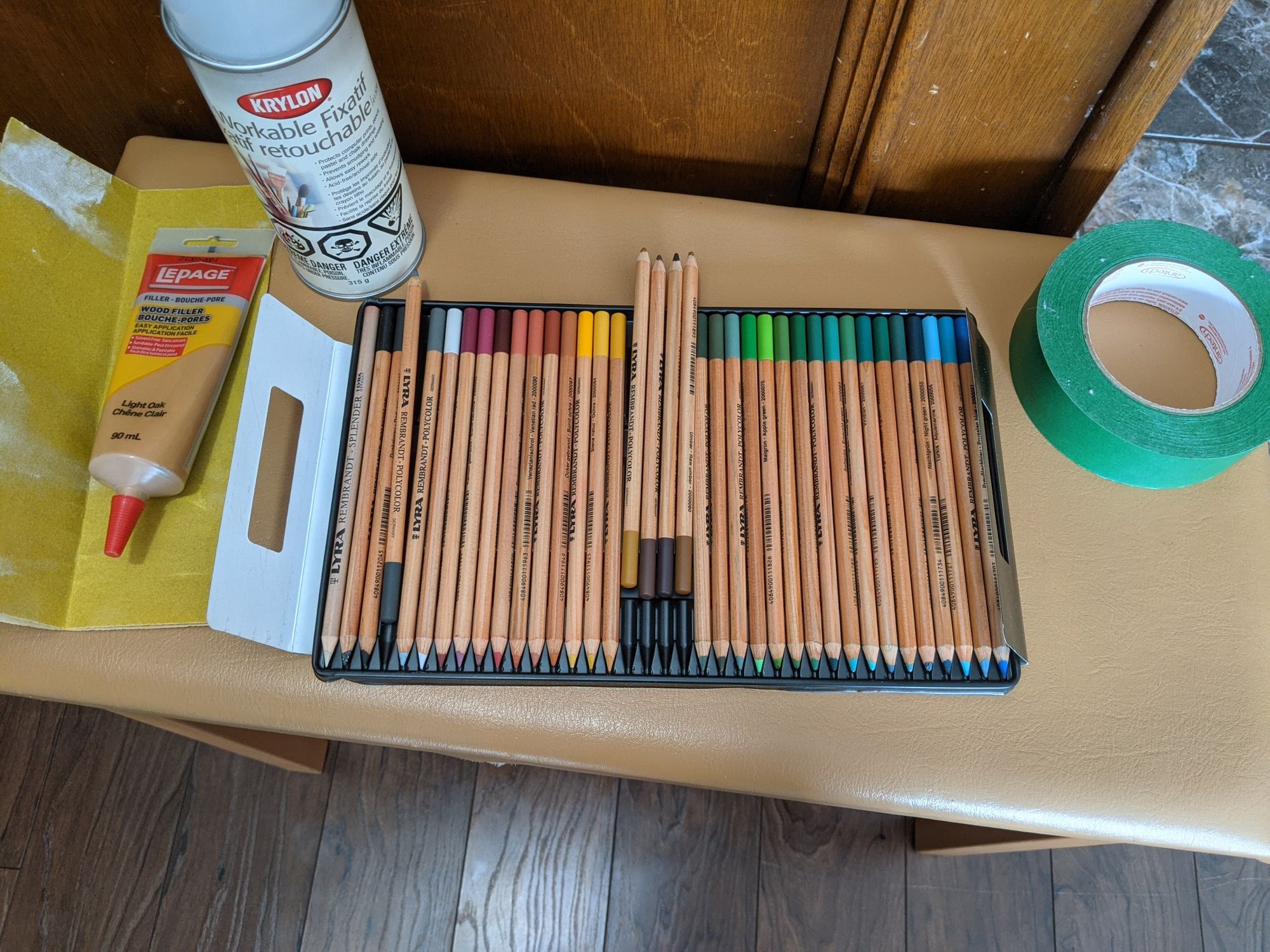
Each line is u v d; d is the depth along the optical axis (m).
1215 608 0.51
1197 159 0.78
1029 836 0.67
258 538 0.51
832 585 0.48
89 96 0.64
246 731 0.72
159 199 0.59
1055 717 0.49
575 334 0.52
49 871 0.88
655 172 0.70
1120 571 0.52
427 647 0.46
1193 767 0.48
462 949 0.87
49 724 0.92
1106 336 0.55
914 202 0.66
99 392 0.54
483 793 0.91
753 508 0.49
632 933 0.88
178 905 0.87
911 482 0.50
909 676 0.47
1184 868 0.90
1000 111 0.56
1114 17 0.49
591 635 0.46
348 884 0.88
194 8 0.35
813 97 0.60
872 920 0.88
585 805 0.91
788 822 0.91
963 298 0.58
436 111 0.63
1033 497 0.53
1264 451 0.55
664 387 0.50
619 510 0.48
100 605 0.50
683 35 0.55
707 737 0.49
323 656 0.47
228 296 0.53
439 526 0.48
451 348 0.51
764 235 0.59
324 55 0.39
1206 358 0.55
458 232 0.59
